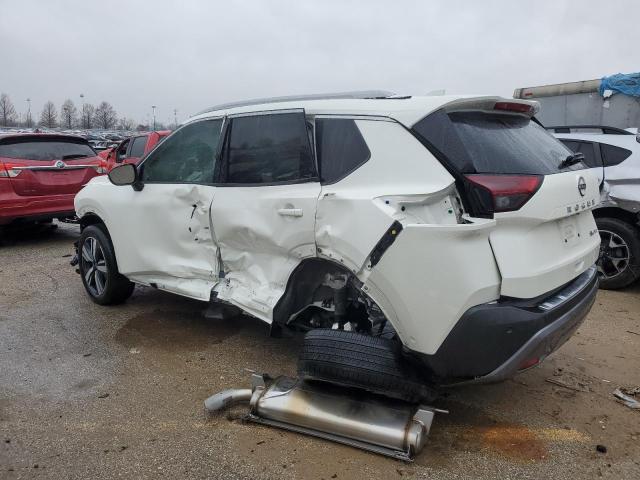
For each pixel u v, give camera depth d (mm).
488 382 2896
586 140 6207
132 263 4695
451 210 2928
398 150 3092
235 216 3764
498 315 2760
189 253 4215
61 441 3125
